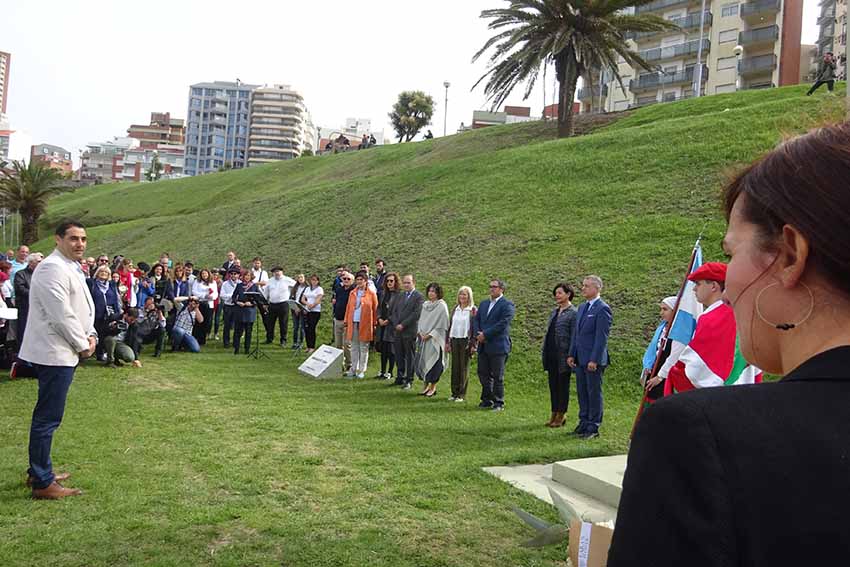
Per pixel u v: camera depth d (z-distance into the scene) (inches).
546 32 1134.4
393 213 939.3
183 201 1967.3
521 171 919.7
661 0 2378.2
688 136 845.8
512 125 1537.9
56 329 193.8
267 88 5590.6
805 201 31.2
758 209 33.9
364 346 490.6
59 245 200.4
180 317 582.9
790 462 28.0
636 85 2417.6
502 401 382.0
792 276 32.1
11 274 549.3
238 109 6053.2
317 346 621.6
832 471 27.5
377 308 523.8
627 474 31.7
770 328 34.0
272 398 380.8
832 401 29.4
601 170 832.3
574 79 1154.7
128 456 246.1
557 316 344.5
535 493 217.6
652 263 567.2
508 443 294.2
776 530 27.1
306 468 237.8
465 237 756.6
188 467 235.1
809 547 26.7
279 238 1029.2
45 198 1838.1
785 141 35.5
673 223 629.0
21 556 157.6
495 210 813.2
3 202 1796.3
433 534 179.9
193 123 5994.1
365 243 852.6
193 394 382.0
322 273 795.4
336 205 1093.8
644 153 842.2
